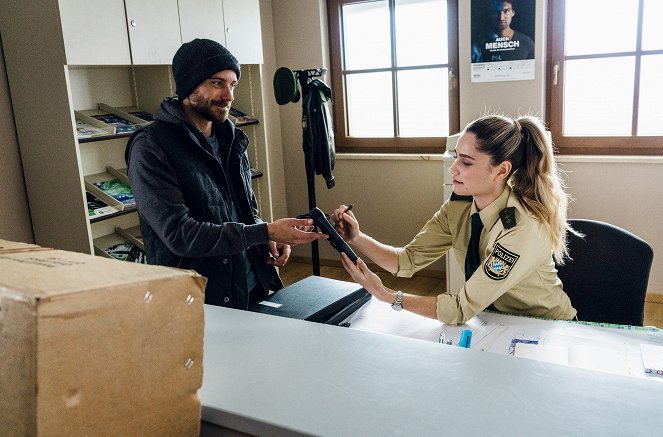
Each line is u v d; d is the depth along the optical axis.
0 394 0.45
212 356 0.70
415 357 0.67
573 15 3.48
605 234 1.80
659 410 0.54
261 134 3.77
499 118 1.56
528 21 3.44
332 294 1.61
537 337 1.45
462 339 1.42
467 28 3.61
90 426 0.47
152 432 0.52
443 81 3.96
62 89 2.54
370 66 4.19
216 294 1.83
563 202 1.62
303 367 0.66
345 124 4.36
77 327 0.44
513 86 3.58
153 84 3.30
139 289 0.49
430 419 0.54
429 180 4.06
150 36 2.86
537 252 1.55
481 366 0.64
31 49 2.57
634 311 1.75
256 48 3.60
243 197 1.97
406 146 4.16
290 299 1.57
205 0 3.17
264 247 2.00
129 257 3.04
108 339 0.47
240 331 0.77
